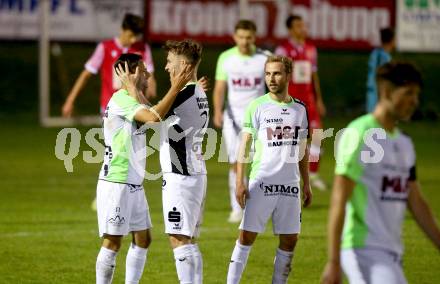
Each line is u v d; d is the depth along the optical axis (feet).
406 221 102.63
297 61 119.44
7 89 253.65
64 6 212.02
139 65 61.98
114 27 214.48
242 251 65.51
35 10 214.90
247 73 100.17
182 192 62.34
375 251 43.93
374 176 44.14
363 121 44.27
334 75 275.18
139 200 62.69
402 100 43.50
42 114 209.05
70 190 123.75
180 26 217.15
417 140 193.77
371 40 227.61
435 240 45.78
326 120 227.40
